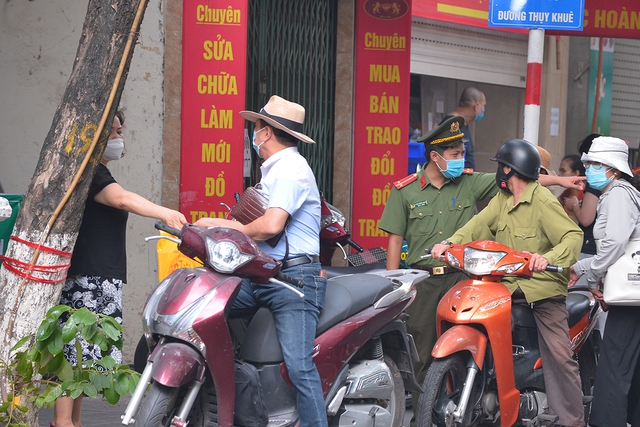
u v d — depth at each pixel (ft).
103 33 20.94
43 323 18.88
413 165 54.19
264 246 21.84
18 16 35.14
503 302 25.11
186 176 37.65
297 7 44.09
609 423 27.86
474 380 25.30
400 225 29.27
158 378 18.76
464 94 52.85
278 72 43.68
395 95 45.16
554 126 64.54
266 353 21.54
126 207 22.71
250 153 42.73
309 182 22.07
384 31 45.11
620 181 27.78
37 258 21.02
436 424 24.89
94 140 21.01
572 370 26.20
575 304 28.84
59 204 21.06
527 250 26.63
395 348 25.00
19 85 35.22
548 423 26.35
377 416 23.77
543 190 26.63
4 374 20.53
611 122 69.67
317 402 21.24
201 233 19.90
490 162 61.26
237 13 37.45
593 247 39.06
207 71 37.58
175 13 37.14
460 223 28.99
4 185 35.14
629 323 27.89
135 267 36.78
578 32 46.55
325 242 29.27
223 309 19.51
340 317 22.65
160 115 37.14
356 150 45.29
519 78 62.23
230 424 20.10
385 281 24.14
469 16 56.70
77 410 24.79
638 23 46.91
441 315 25.39
